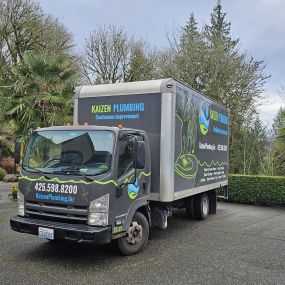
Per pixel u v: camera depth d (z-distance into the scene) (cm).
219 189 1172
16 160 673
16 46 2652
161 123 711
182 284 514
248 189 1373
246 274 563
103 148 591
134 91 744
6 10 2586
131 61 2892
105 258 627
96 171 576
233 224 969
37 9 2700
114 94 768
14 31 2623
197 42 2144
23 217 612
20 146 681
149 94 730
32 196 602
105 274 548
